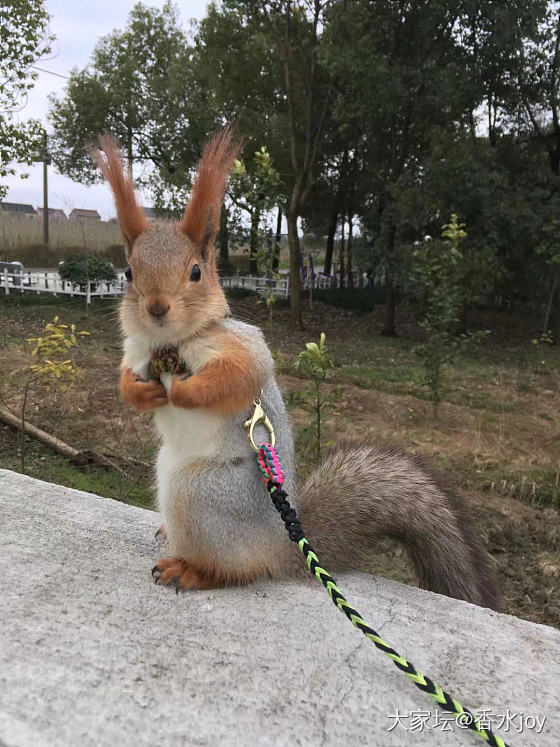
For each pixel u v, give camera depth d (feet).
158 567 1.14
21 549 1.22
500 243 7.52
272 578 1.16
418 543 1.26
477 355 7.91
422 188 8.11
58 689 0.81
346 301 11.72
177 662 0.89
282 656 0.93
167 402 1.06
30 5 8.14
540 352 8.40
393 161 8.92
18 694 0.79
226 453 1.07
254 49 10.08
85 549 1.26
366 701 0.85
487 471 3.30
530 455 3.64
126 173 1.06
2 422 3.29
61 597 1.05
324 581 0.87
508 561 2.35
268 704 0.82
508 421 4.44
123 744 0.73
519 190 7.84
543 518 2.74
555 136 9.73
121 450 3.11
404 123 8.64
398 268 8.60
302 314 10.59
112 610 1.02
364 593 1.16
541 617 1.98
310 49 8.87
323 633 1.00
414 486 1.28
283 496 1.00
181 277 0.99
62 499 1.52
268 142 10.59
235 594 1.10
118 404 3.91
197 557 1.09
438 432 4.05
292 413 4.01
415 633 1.04
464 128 8.56
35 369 2.82
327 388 4.93
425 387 5.31
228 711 0.80
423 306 8.48
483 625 1.09
